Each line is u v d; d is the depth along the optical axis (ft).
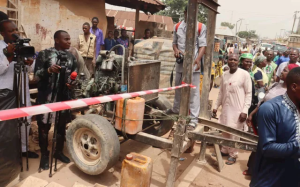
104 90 12.44
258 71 17.57
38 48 23.12
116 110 11.68
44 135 11.73
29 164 12.33
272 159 7.03
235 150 14.57
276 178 6.98
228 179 12.93
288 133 6.63
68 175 11.69
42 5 22.81
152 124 16.15
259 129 6.98
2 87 11.12
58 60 11.30
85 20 26.71
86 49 23.00
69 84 10.83
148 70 14.24
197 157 14.96
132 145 15.79
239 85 13.99
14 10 18.53
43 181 8.91
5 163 9.18
